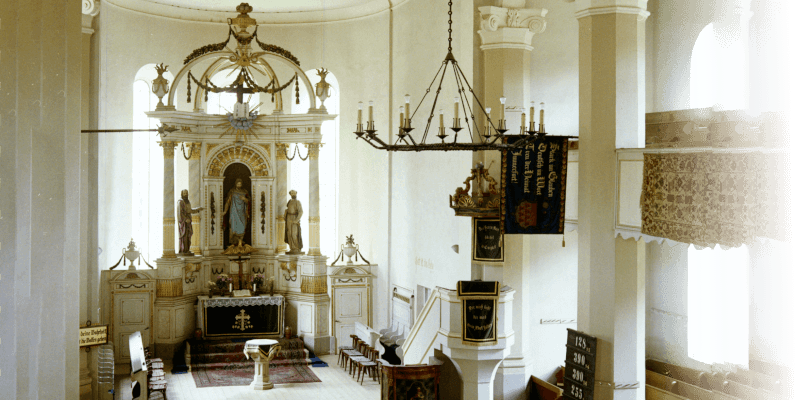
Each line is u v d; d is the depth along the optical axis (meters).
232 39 22.41
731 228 8.37
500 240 14.67
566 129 15.69
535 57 15.70
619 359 11.70
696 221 9.31
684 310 14.16
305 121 22.14
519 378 14.73
